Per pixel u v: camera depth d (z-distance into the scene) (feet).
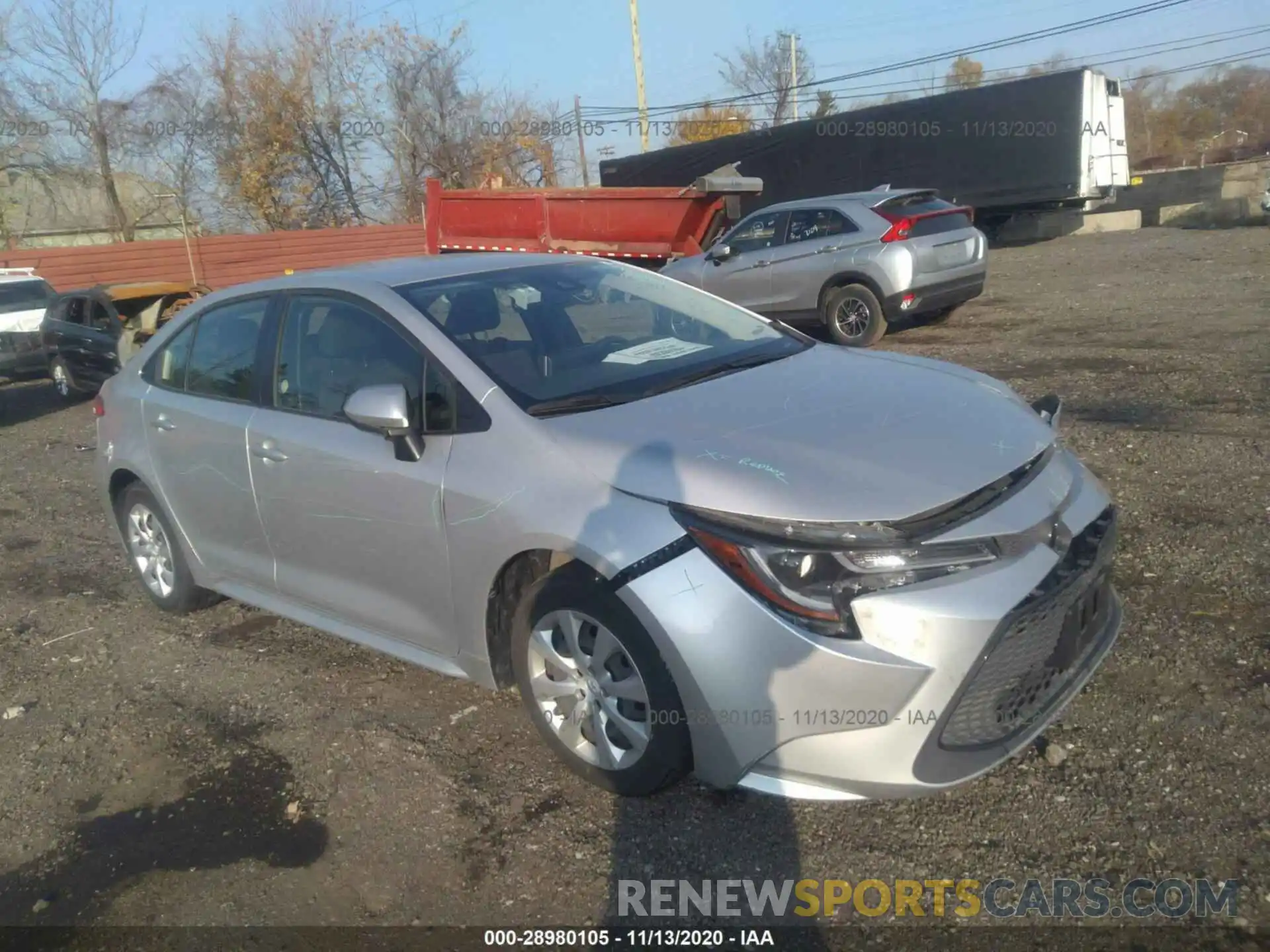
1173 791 10.39
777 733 9.58
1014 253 69.72
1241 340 30.96
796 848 10.20
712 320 14.75
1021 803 10.49
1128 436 21.84
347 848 10.86
